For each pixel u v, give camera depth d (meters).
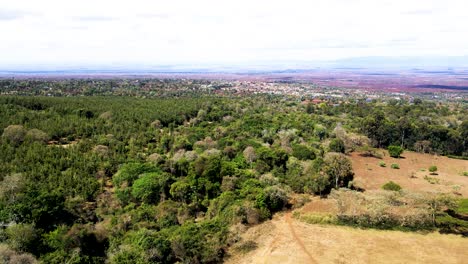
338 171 45.03
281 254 29.61
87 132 64.19
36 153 48.19
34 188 37.44
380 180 52.25
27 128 60.09
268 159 50.56
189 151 54.38
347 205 37.75
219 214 35.75
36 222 31.72
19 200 33.38
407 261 28.59
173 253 28.02
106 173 48.25
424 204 36.50
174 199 40.06
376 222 34.78
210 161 44.75
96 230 31.55
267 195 37.84
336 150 65.69
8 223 30.59
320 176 43.41
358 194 40.47
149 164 46.56
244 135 69.69
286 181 45.00
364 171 56.97
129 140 62.16
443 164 64.00
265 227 34.12
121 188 42.06
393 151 68.19
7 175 39.38
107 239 31.19
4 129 55.72
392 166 60.09
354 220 35.25
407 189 44.31
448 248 30.72
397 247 30.86
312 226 34.81
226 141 62.19
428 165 63.09
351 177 46.66
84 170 46.16
